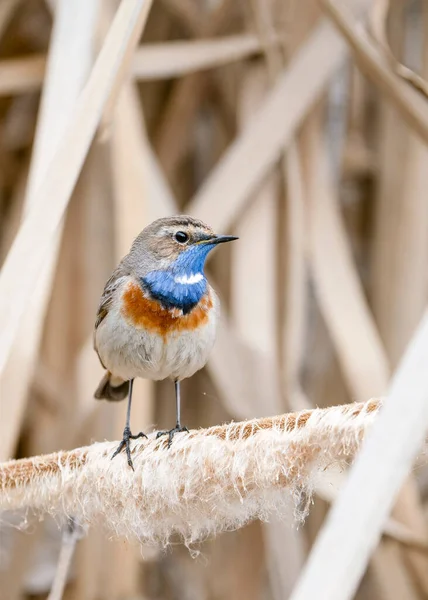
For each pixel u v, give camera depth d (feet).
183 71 38.78
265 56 38.22
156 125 44.37
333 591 14.35
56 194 22.31
